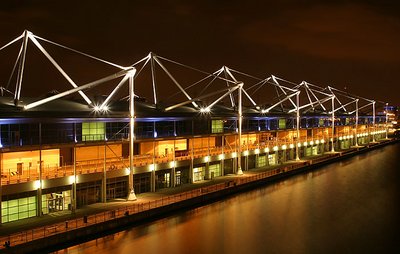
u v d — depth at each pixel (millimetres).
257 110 103250
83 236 46562
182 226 54375
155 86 77438
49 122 53188
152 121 68875
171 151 77625
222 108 95625
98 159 64562
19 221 49156
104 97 73625
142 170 65312
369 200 72125
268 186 81000
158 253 45281
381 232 54938
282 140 109750
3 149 48844
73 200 53312
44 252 42750
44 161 57312
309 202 69688
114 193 61406
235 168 85875
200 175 77938
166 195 64375
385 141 180000
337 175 96000
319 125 136625
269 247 48688
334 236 53000
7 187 48281
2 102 56312
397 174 98000
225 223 56625
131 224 52594
